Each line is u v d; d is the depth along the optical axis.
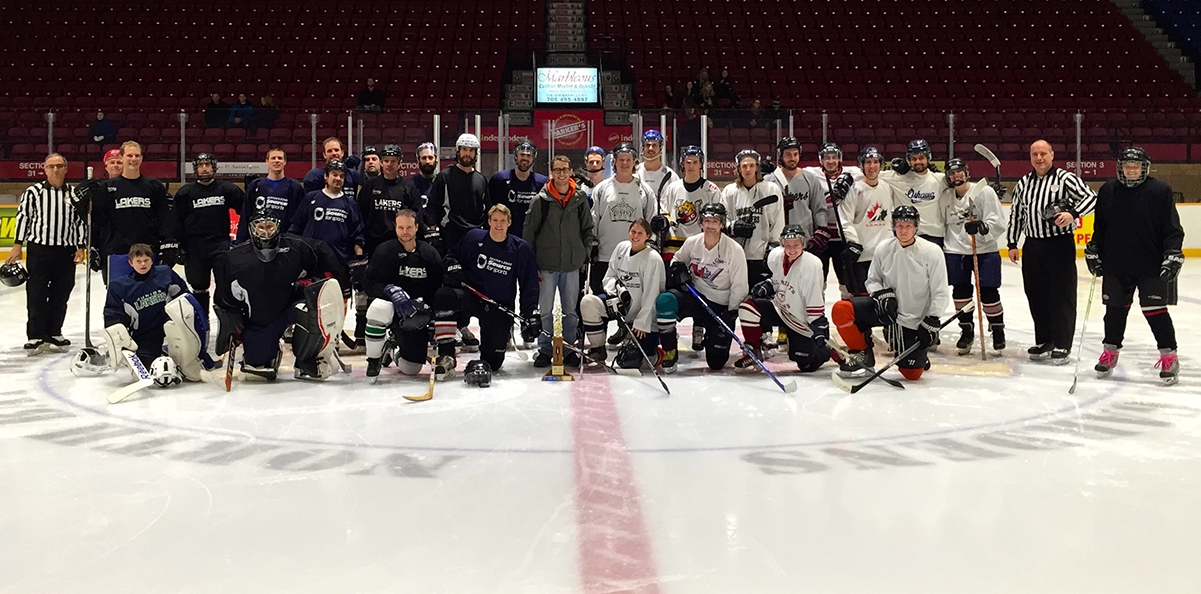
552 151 13.16
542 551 2.87
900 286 5.62
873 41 21.45
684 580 2.66
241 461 3.85
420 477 3.62
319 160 13.68
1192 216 15.16
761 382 5.56
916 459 3.85
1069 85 19.88
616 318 5.77
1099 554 2.84
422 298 5.92
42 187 6.66
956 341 7.18
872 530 3.04
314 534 3.02
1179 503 3.29
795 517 3.16
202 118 13.87
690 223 6.60
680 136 13.33
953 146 14.87
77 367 5.79
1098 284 11.68
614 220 6.59
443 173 6.69
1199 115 15.08
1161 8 23.22
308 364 5.59
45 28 20.52
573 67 19.19
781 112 13.60
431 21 21.73
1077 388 5.32
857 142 14.59
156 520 3.15
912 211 5.50
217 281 5.49
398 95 19.30
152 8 21.36
